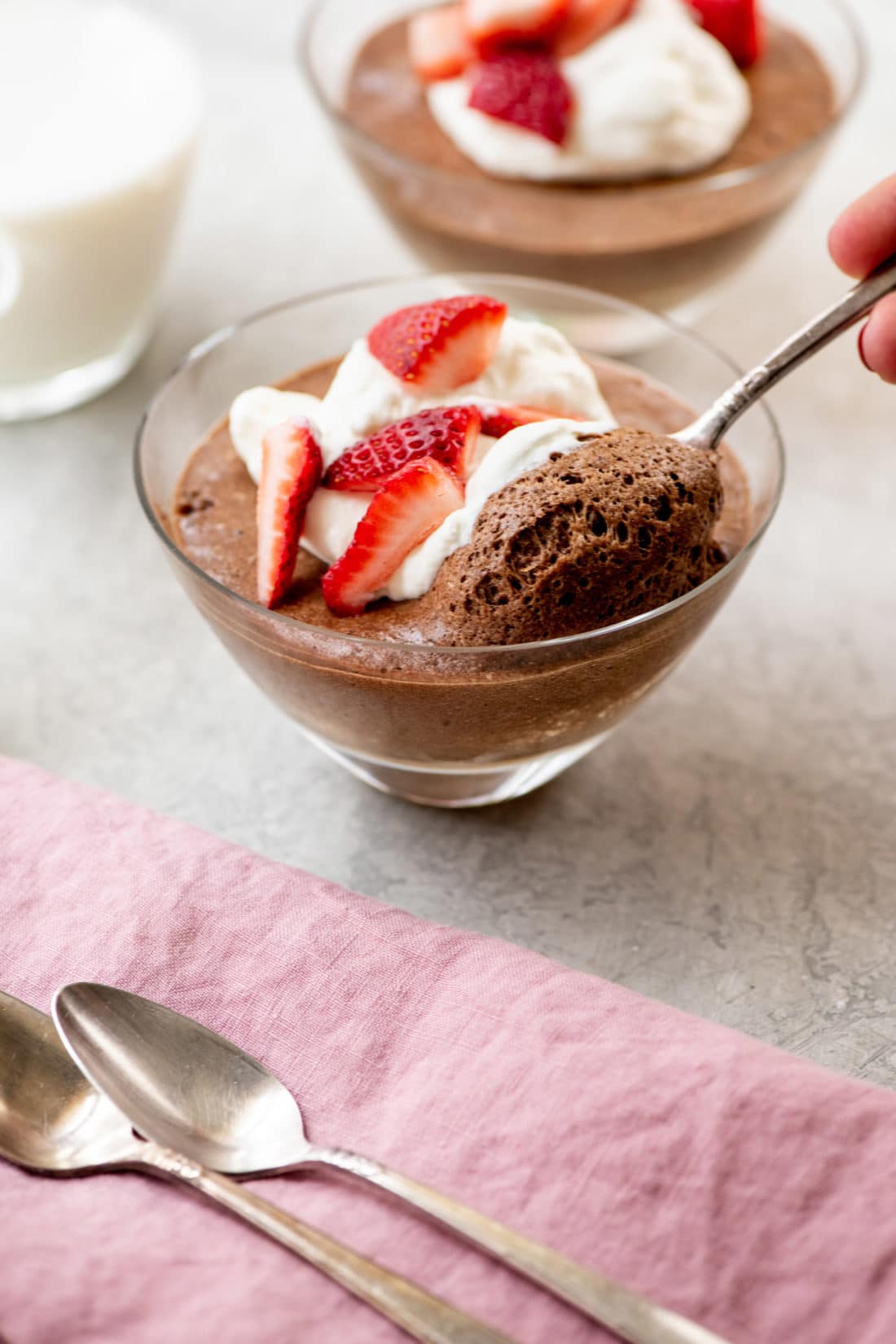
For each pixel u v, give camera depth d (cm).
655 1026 47
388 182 64
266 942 49
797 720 57
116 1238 45
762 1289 44
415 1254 45
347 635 50
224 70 81
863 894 53
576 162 65
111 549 62
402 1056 48
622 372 57
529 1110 46
